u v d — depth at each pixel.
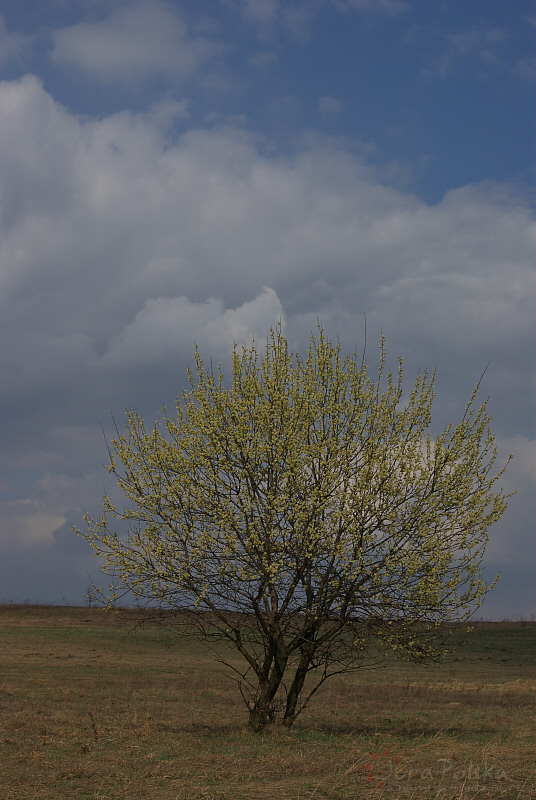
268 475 16.39
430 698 28.27
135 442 16.91
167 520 16.20
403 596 15.69
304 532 15.96
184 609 16.22
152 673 34.62
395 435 16.78
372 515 15.98
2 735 15.95
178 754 13.79
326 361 17.33
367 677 35.78
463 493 16.19
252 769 12.28
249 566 15.89
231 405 16.72
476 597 15.81
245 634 17.23
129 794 10.45
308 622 16.41
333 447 16.31
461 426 16.73
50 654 40.12
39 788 10.86
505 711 24.00
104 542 16.19
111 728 17.36
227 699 26.38
